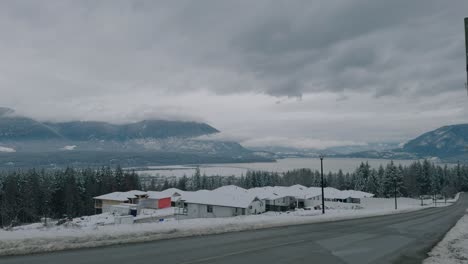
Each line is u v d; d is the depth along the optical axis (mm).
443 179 122750
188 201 50531
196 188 125500
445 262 10781
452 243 14656
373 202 85250
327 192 84000
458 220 27766
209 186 127688
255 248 12500
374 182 106062
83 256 9953
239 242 13680
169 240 13375
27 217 67000
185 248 11898
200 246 12406
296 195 72938
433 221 27312
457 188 123312
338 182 123562
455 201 88875
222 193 53219
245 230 17531
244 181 135375
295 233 17156
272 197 64500
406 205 76375
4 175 85125
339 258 11469
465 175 126250
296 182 139625
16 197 67250
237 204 47844
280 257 11188
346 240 15445
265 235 15938
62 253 10203
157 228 14805
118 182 96625
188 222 17391
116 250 10977
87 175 91500
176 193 76250
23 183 74062
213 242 13383
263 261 10516
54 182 78625
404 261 11289
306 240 14969
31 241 10844
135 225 15320
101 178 93688
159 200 71375
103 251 10734
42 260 9320
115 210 60312
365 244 14516
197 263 9844
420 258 11773
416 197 105625
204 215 49406
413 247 14023
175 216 53250
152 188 122688
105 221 46562
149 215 55219
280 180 144375
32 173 81500
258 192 68062
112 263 9359
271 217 22969
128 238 12773
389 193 99562
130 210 59156
